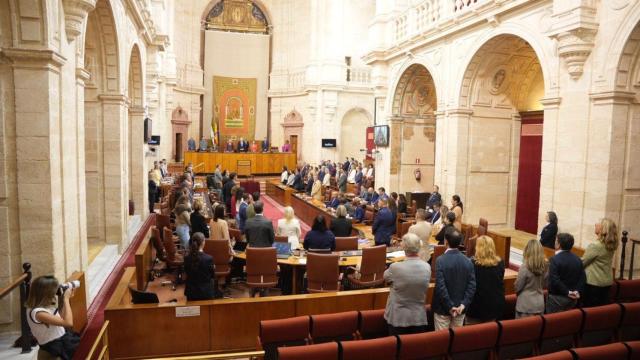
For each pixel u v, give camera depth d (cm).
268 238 750
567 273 530
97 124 973
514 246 1123
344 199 1330
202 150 2486
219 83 2762
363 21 2562
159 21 1603
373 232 910
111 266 886
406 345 426
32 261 578
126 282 621
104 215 995
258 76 2822
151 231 846
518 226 1319
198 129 2691
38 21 548
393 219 899
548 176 948
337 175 2023
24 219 573
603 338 522
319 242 740
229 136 2789
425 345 433
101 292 760
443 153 1325
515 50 1182
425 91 1645
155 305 550
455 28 1225
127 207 1081
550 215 870
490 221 1311
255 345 576
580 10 822
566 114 902
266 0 2794
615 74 800
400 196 1339
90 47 930
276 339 483
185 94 2588
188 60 2628
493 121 1286
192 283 587
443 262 468
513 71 1252
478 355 460
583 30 832
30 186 571
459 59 1241
